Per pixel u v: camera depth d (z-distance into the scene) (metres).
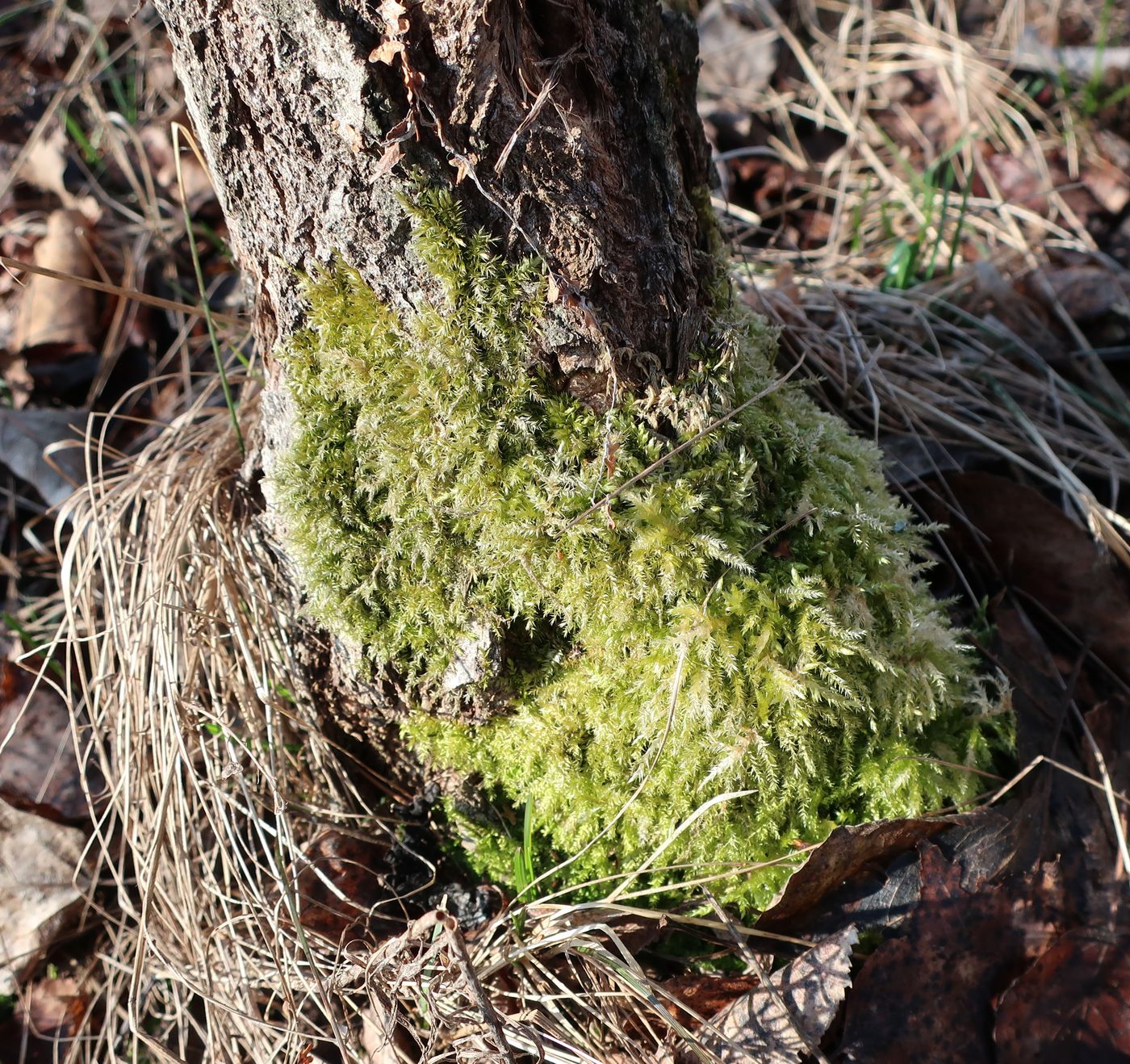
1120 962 0.59
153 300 0.64
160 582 0.64
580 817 0.61
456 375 0.57
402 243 0.56
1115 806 0.62
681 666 0.57
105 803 0.69
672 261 0.57
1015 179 1.03
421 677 0.60
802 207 1.03
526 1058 0.58
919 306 0.79
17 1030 0.65
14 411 0.79
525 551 0.58
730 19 1.17
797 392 0.63
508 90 0.54
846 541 0.60
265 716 0.64
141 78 1.02
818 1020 0.57
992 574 0.68
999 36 1.19
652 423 0.58
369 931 0.61
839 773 0.60
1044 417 0.75
